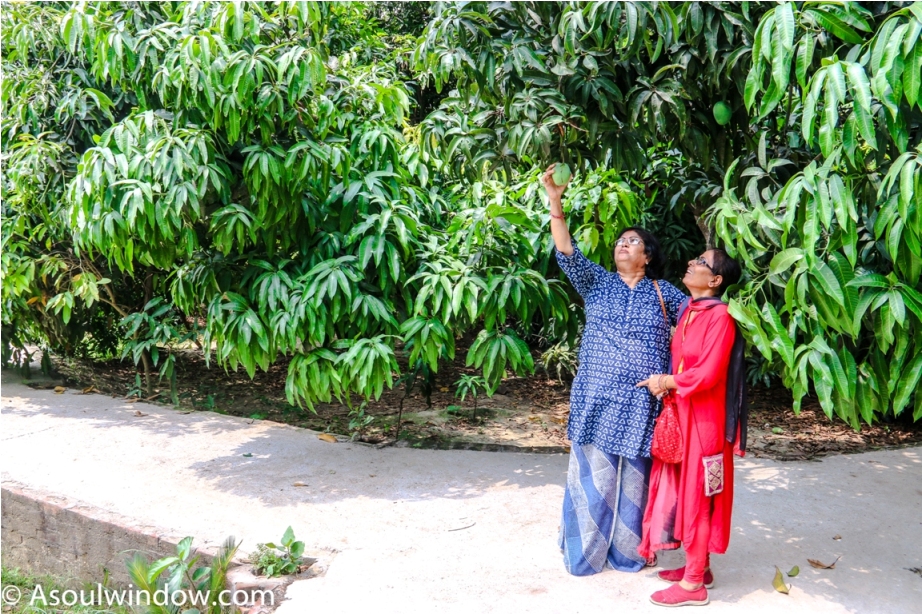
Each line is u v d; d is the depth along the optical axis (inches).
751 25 110.2
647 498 118.3
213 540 131.3
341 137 155.8
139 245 145.5
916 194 79.0
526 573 119.0
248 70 130.7
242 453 178.4
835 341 96.7
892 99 76.7
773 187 114.7
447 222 184.5
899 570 120.5
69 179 196.4
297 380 151.7
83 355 260.5
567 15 112.5
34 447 181.3
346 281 143.6
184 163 132.3
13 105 196.1
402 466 169.8
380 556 125.3
